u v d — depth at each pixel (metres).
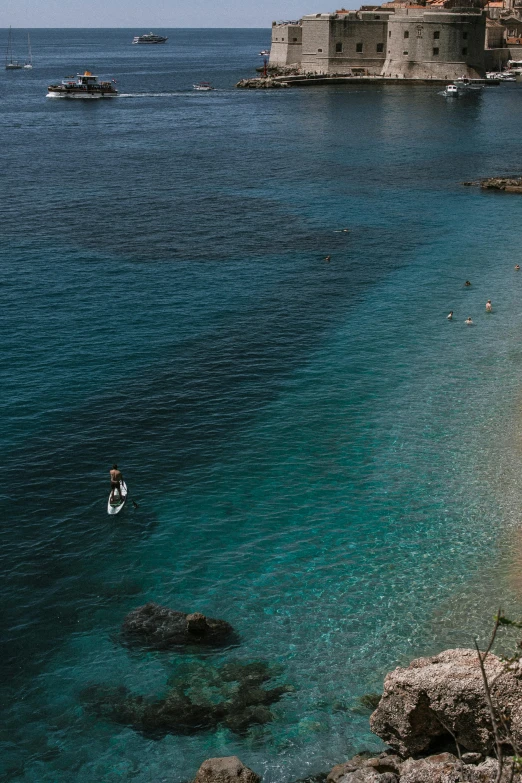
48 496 37.25
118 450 41.22
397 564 32.69
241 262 72.88
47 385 47.69
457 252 76.44
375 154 129.88
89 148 136.50
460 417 44.53
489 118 168.88
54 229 82.62
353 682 26.81
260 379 49.38
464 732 20.95
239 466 40.00
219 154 130.88
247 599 30.94
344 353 53.28
